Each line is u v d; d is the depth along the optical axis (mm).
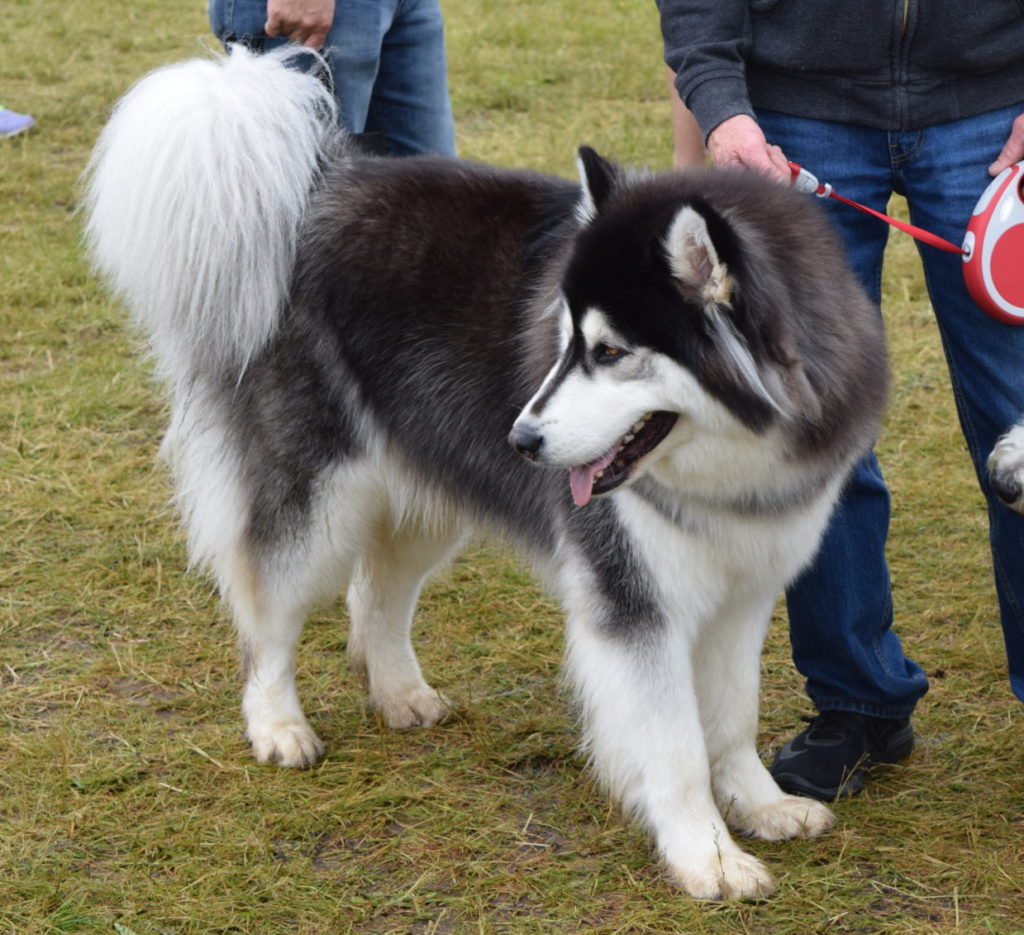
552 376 2482
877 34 2701
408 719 3340
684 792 2688
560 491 2770
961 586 3975
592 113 9547
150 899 2613
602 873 2713
